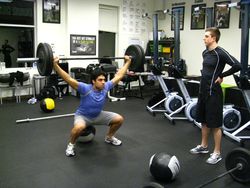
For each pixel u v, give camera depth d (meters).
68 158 3.43
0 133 4.30
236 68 3.07
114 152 3.65
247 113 4.63
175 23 5.51
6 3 6.61
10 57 7.00
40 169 3.12
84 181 2.87
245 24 3.59
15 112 5.57
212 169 3.18
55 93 6.93
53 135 4.26
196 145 3.96
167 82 6.22
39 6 6.96
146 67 7.50
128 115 5.60
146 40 8.96
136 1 8.57
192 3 7.85
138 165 3.27
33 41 7.15
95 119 3.70
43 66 3.29
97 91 3.54
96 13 7.77
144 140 4.15
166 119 5.34
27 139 4.07
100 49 8.62
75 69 7.29
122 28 8.36
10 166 3.18
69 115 5.35
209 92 3.17
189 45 8.04
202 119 3.40
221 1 7.12
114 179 2.93
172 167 2.81
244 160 2.79
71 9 7.32
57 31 7.34
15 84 6.62
